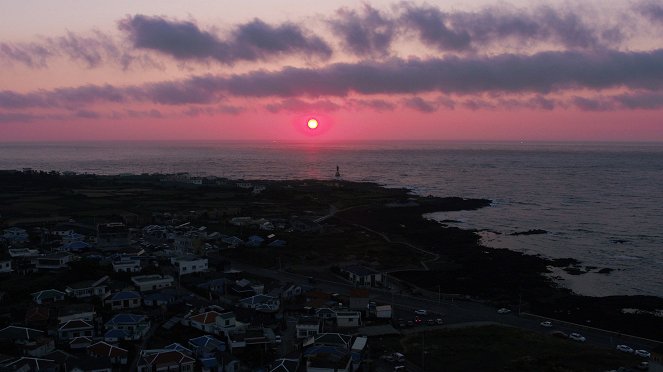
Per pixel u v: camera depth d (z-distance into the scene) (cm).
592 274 13925
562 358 8025
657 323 10038
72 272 11325
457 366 7738
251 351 7975
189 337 8556
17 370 6825
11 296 9919
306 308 9956
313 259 14138
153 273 11881
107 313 9350
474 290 12000
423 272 13400
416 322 9619
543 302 11288
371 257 14625
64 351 7719
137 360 7656
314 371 7219
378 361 7856
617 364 7844
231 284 11219
